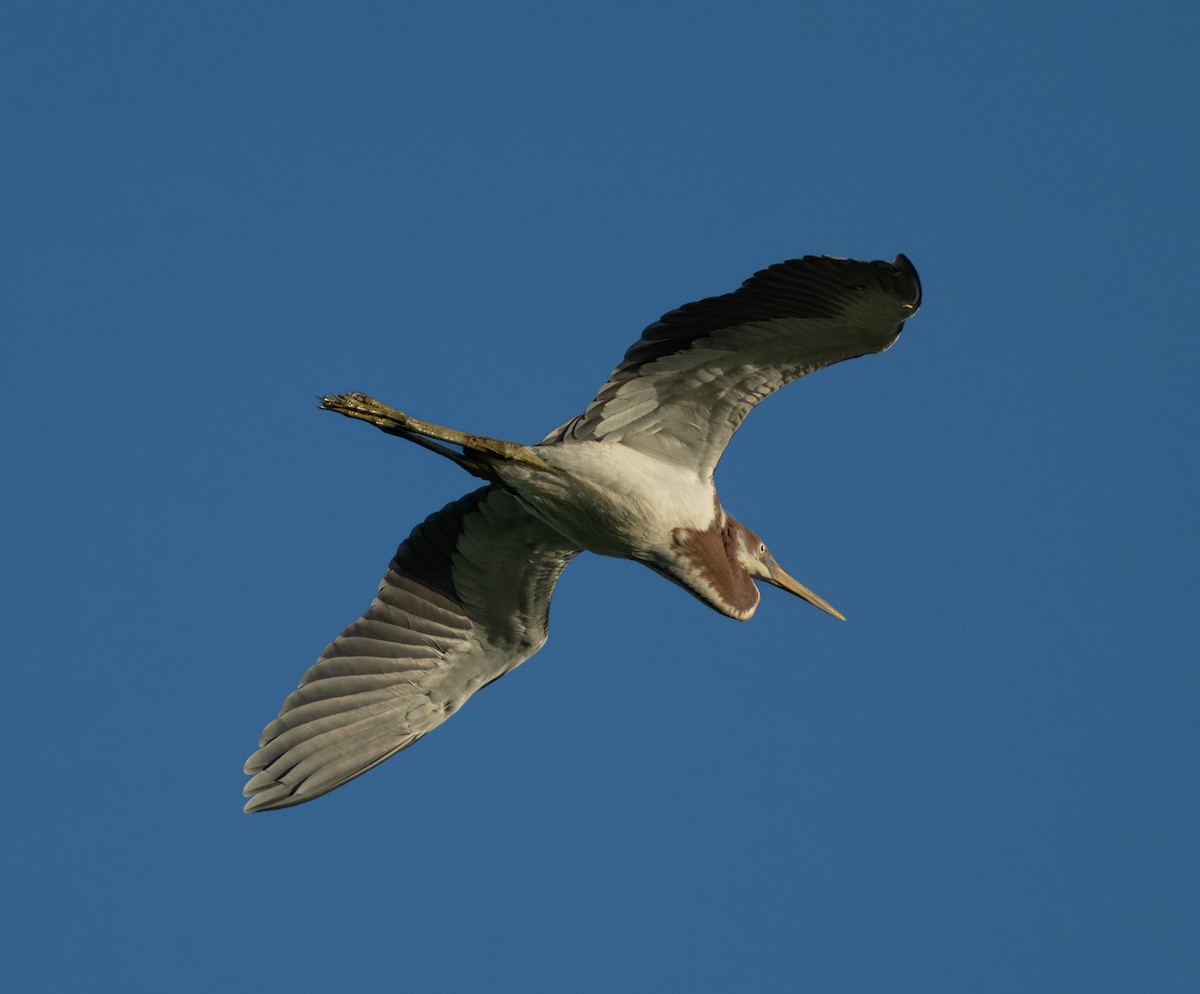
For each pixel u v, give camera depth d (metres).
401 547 16.59
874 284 13.20
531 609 16.59
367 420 14.46
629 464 14.58
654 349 14.27
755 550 17.84
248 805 15.25
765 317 13.84
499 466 14.59
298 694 15.88
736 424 14.76
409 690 16.36
